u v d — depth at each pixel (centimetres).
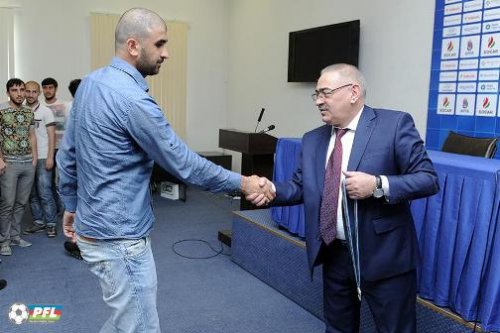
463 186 180
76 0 625
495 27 352
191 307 288
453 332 188
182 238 434
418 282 203
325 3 516
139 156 161
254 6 653
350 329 188
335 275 182
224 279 335
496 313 173
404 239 167
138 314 164
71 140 170
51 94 461
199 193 644
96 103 154
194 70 712
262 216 353
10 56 593
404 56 427
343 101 164
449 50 387
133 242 161
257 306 291
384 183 153
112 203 158
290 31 578
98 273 165
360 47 473
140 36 157
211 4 710
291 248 296
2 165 339
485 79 362
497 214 169
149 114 152
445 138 393
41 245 404
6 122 376
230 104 731
